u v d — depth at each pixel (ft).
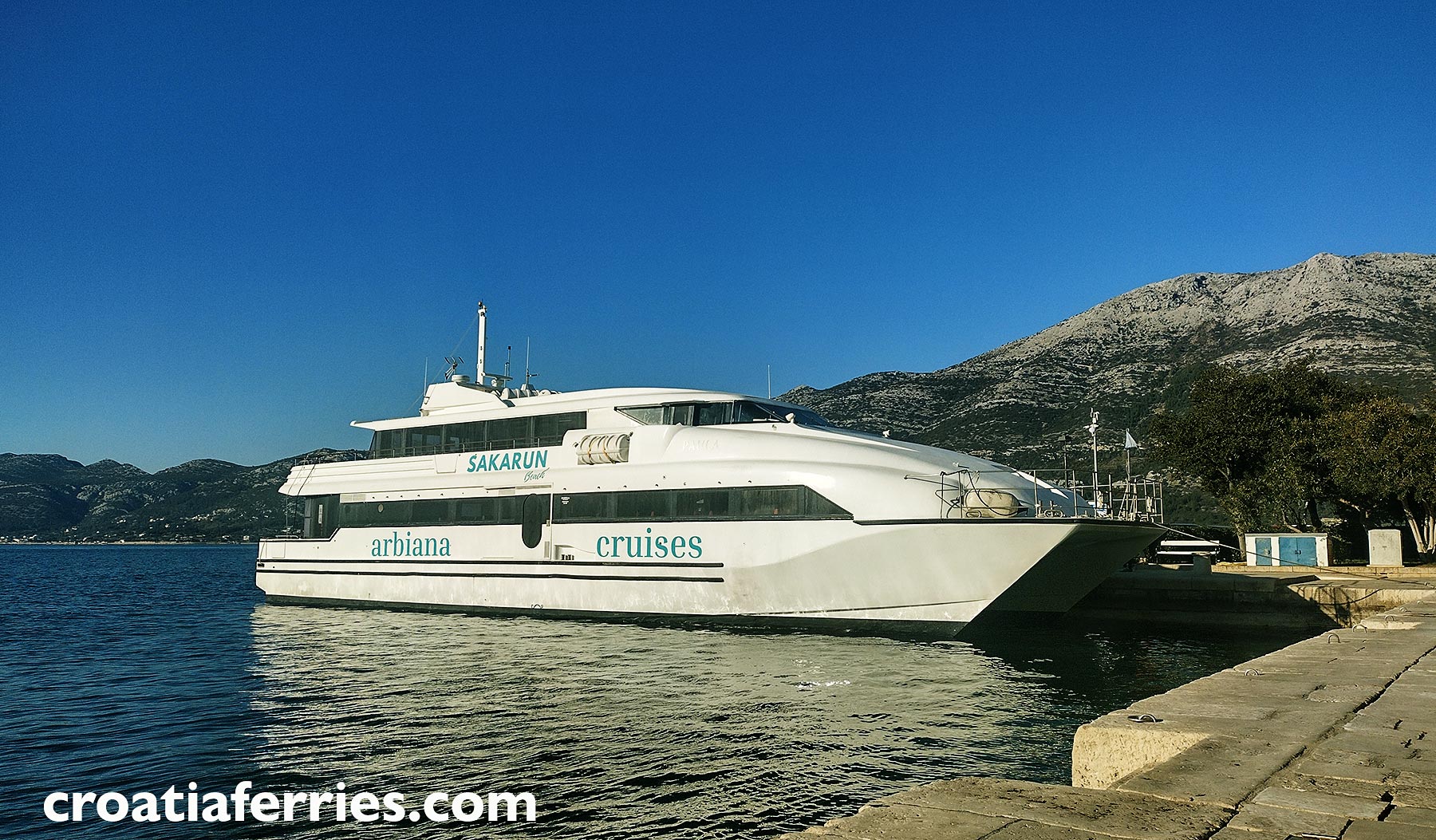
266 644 81.41
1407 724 24.58
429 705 53.42
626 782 38.34
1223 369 145.28
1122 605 93.97
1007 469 77.61
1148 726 24.18
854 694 54.95
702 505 79.20
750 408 85.56
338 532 106.22
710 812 34.68
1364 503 140.46
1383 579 94.17
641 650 69.92
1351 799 17.26
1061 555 67.56
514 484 91.30
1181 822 15.92
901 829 15.64
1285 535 107.86
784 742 44.32
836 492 72.43
